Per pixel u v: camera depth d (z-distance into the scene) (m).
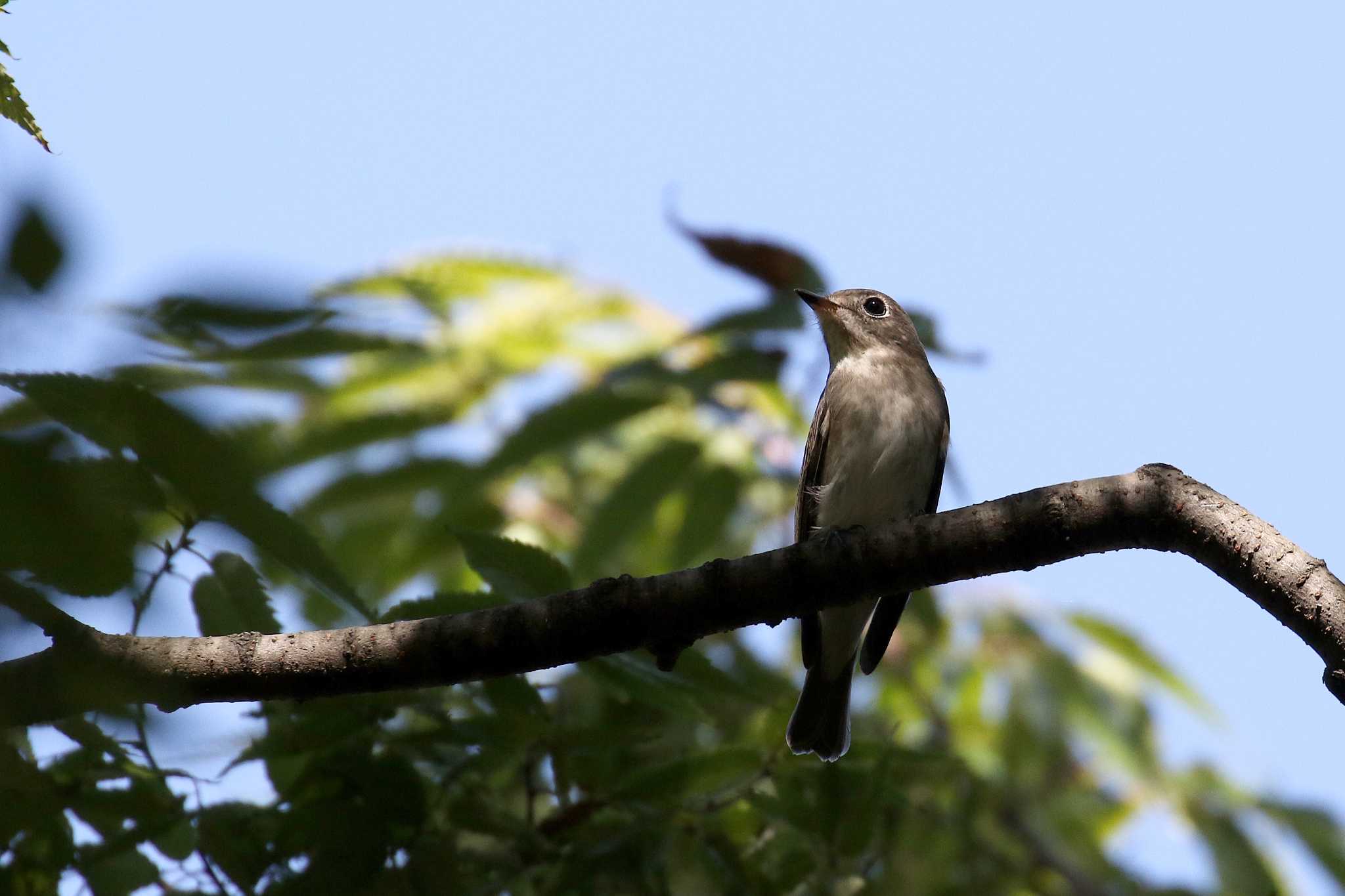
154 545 5.05
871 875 9.27
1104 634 13.56
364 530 11.08
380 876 7.45
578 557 11.03
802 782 8.53
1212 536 7.02
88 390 3.07
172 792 7.47
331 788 7.84
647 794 8.37
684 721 9.50
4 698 4.89
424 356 11.17
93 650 5.29
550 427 10.10
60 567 2.97
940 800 11.66
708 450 11.35
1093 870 12.12
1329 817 12.66
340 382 11.03
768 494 11.70
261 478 3.78
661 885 8.12
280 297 2.93
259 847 7.49
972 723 13.15
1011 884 11.41
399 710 7.96
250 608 6.87
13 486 2.90
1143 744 12.94
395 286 8.70
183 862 7.64
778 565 7.36
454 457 10.67
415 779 7.68
